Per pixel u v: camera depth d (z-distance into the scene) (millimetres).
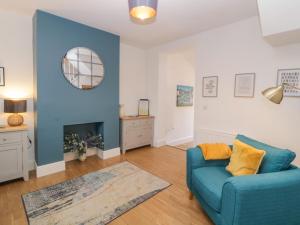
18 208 2006
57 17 2764
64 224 1778
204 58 3410
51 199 2182
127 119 3916
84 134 3645
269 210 1415
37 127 2705
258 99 2783
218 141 3244
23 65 2834
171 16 2736
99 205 2086
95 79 3291
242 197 1338
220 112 3242
